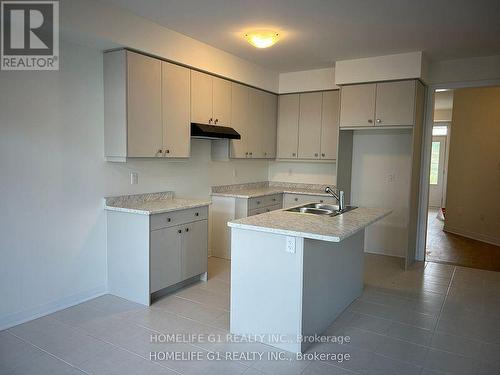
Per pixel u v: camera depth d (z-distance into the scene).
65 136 3.10
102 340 2.65
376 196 5.12
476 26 3.31
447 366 2.39
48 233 3.03
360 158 5.20
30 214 2.90
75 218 3.22
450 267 4.57
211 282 3.87
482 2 2.78
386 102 4.38
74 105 3.15
